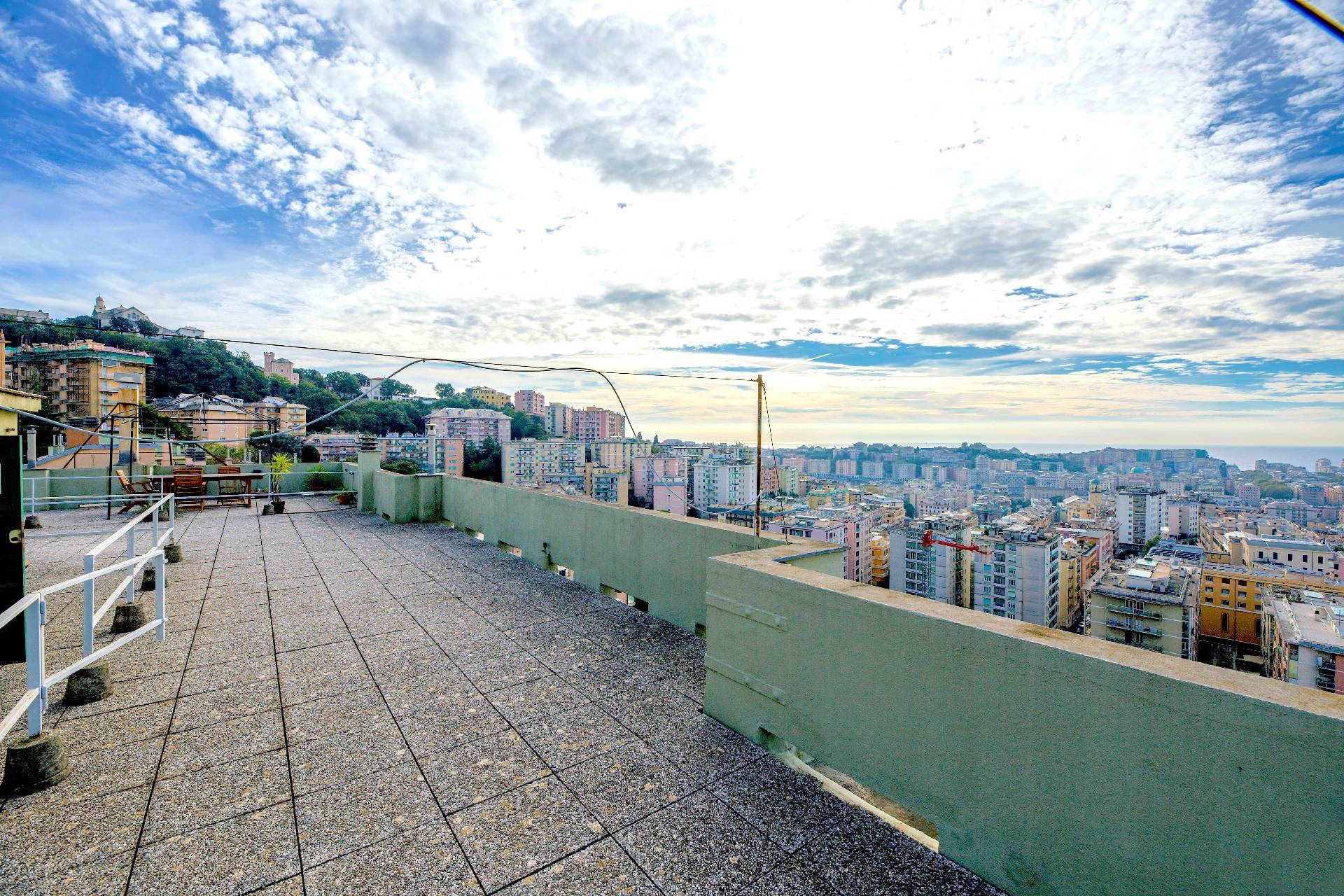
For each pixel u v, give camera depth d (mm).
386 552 7199
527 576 6051
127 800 2371
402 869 2018
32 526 9039
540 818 2311
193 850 2088
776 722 2736
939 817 2062
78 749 2754
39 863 1997
